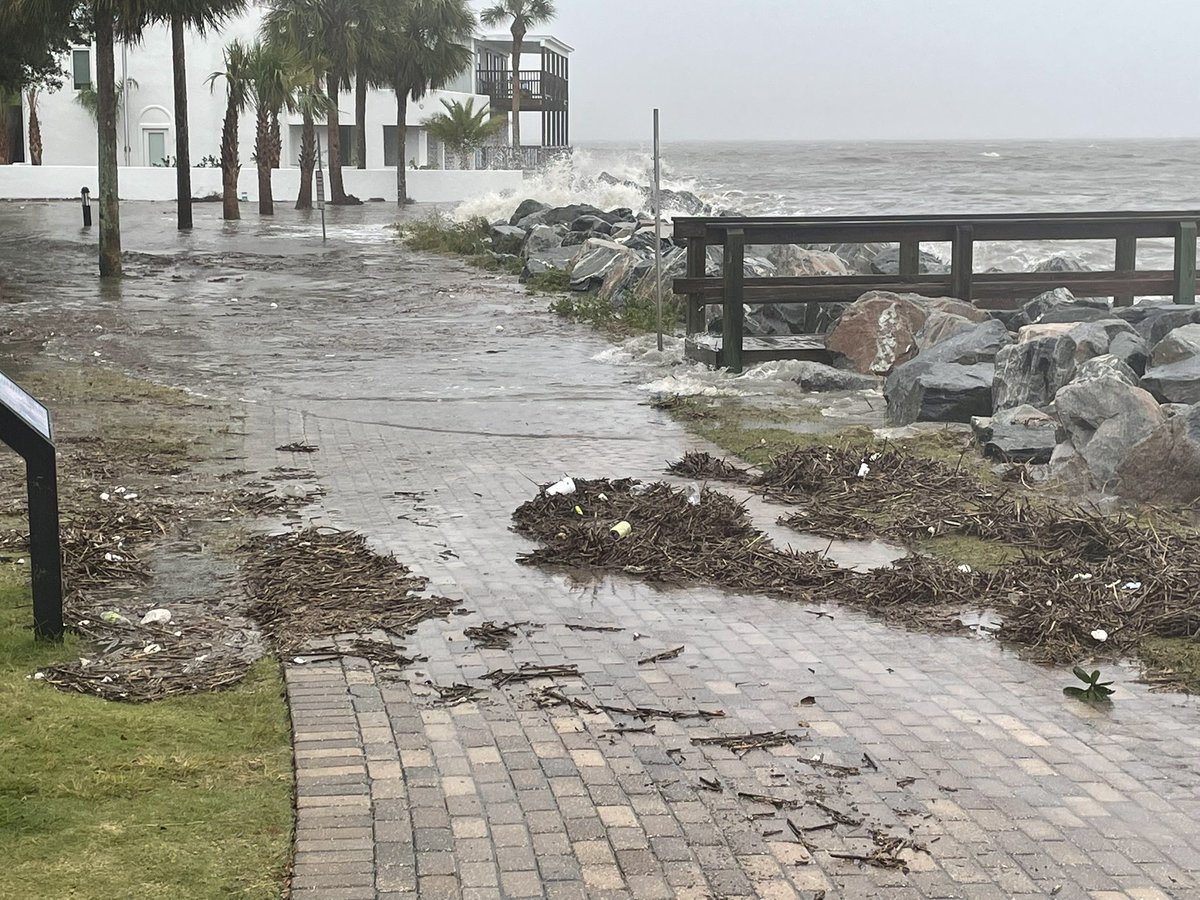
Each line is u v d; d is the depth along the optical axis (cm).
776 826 443
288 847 418
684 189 6062
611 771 484
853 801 464
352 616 652
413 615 657
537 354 1708
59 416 1222
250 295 2414
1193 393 1038
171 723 516
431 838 428
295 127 6731
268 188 4944
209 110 6369
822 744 514
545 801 458
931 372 1208
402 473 995
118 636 621
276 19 5647
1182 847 433
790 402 1330
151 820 431
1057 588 698
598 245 2591
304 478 973
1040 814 456
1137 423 931
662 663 603
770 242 1516
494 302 2347
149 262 3000
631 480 948
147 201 5869
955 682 586
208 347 1752
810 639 641
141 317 2066
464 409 1298
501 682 572
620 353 1695
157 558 757
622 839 432
